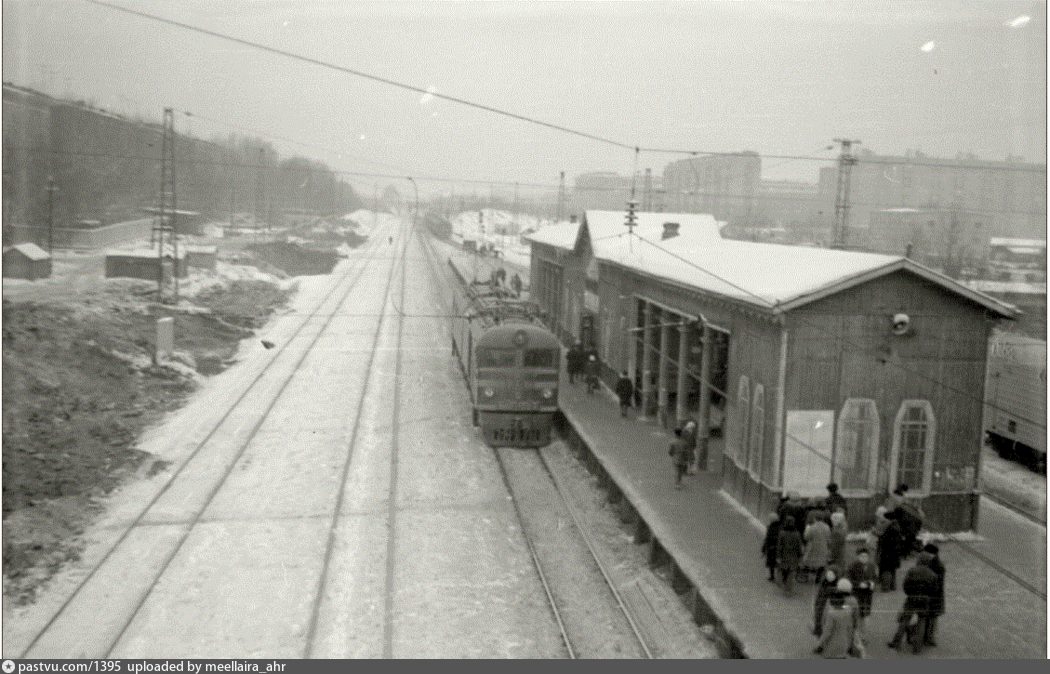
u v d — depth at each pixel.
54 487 14.48
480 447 19.45
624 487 15.74
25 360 18.28
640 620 11.48
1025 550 13.49
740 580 11.83
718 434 20.05
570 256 31.31
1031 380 18.89
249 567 12.48
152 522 13.91
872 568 10.77
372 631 10.84
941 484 14.09
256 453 17.55
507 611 11.60
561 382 26.19
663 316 20.61
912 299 13.73
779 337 13.66
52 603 11.11
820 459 13.76
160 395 20.30
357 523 14.35
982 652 10.17
